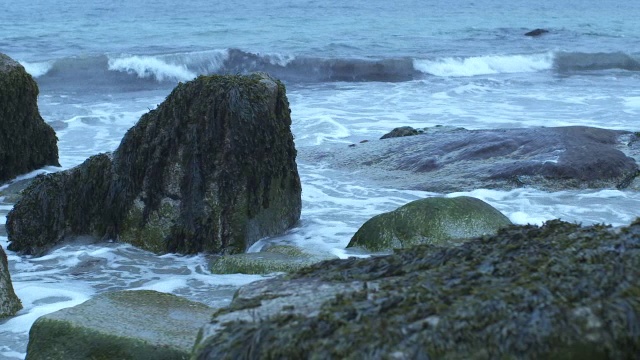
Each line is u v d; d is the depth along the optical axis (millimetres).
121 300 5938
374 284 3615
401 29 40500
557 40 38188
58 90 25547
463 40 37438
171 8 48406
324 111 20641
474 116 19859
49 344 5391
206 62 28734
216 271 8523
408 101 22562
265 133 9656
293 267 8180
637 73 30000
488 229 8977
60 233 9898
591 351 3088
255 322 3408
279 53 29375
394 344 3086
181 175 9531
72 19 42000
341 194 12211
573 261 3408
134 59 27734
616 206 11273
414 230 8969
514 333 3104
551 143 13094
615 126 18266
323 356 3113
